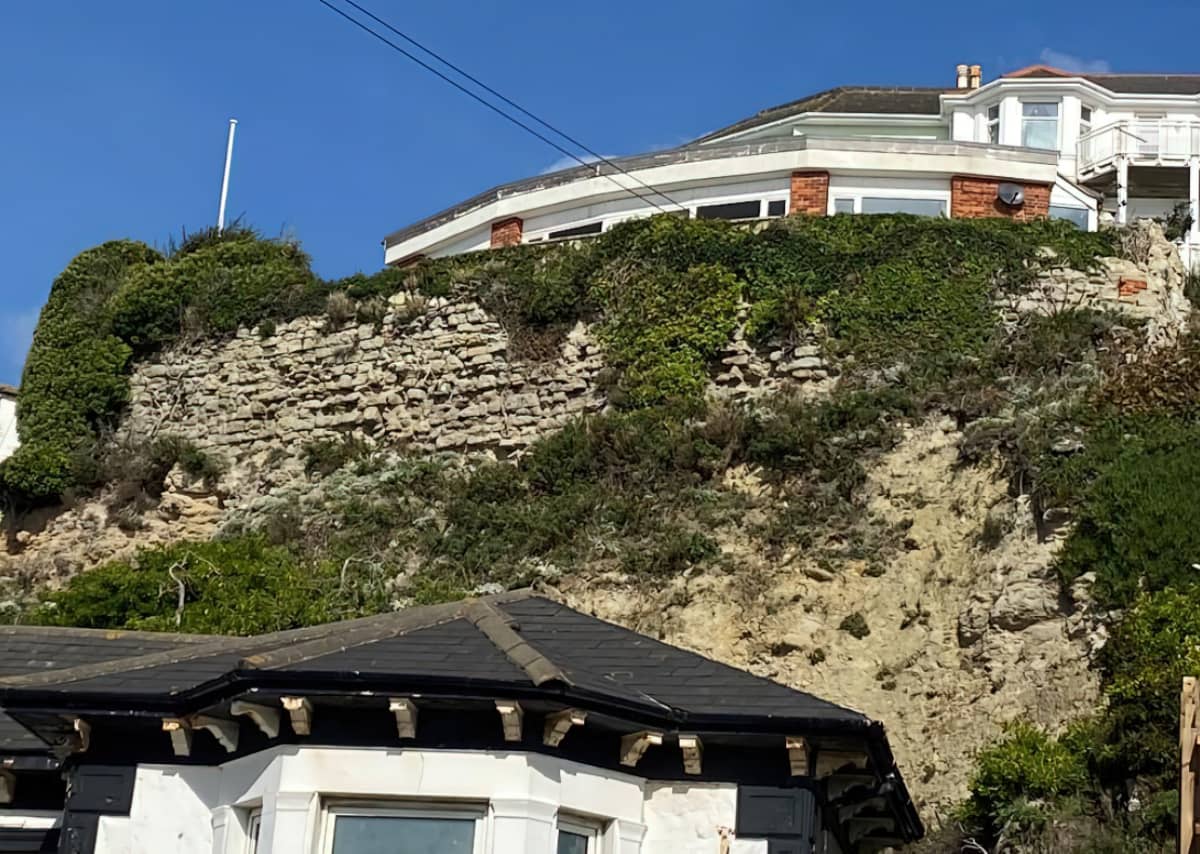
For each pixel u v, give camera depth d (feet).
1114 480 102.32
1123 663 90.12
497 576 115.55
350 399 136.87
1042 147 167.73
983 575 104.47
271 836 42.75
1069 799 82.58
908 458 115.03
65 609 105.70
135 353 146.61
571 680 43.83
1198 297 131.34
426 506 125.08
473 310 134.62
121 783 45.60
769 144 140.97
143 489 139.13
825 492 114.11
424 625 48.96
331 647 45.88
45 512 142.00
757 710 45.09
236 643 52.75
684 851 44.47
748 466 118.32
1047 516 103.50
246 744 44.80
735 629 108.17
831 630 107.04
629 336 128.36
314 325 140.05
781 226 128.36
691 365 125.39
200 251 148.36
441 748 43.39
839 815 49.88
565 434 125.49
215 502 137.39
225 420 140.56
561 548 116.88
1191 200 151.33
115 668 48.29
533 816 42.80
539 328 132.46
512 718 42.88
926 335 122.72
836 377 122.21
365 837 43.11
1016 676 98.02
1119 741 84.33
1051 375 117.91
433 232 157.58
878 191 138.72
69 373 145.28
